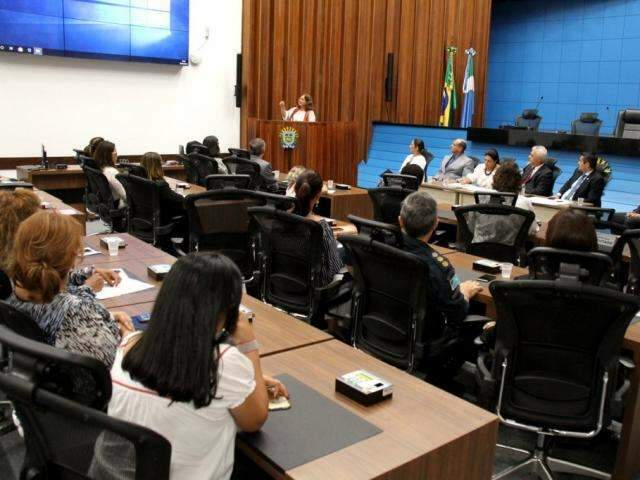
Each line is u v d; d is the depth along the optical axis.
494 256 4.02
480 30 11.59
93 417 1.10
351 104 10.48
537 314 2.17
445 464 1.57
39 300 1.77
